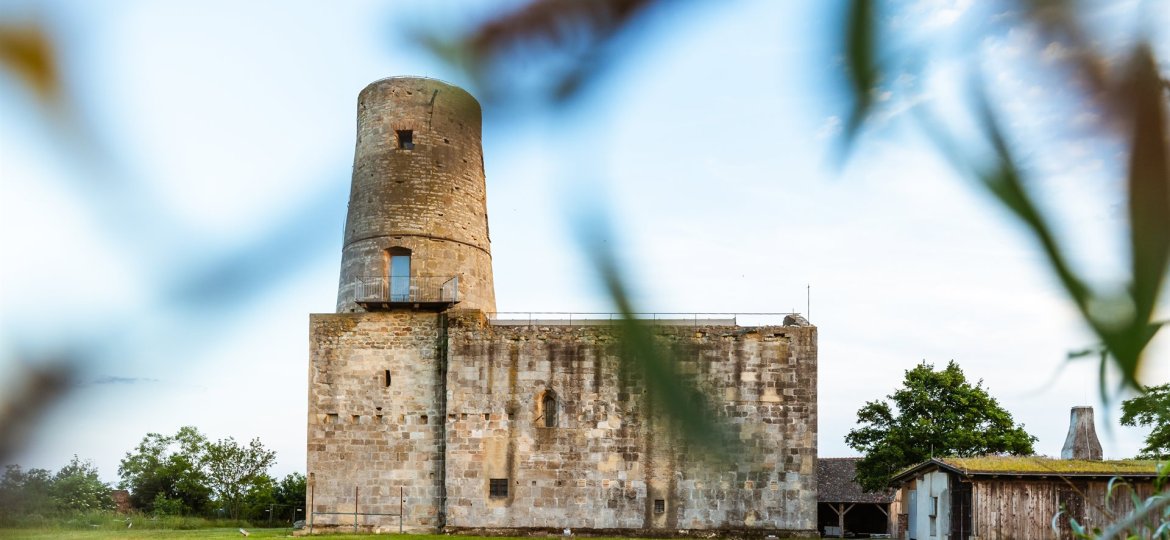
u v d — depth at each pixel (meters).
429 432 43.19
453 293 44.69
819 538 40.50
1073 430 38.28
